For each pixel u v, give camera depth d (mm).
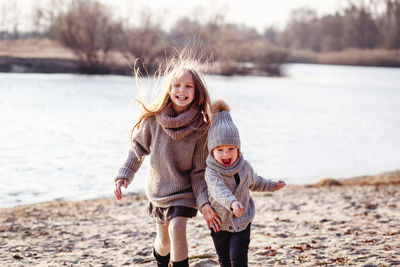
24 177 10914
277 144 16562
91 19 52875
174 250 3580
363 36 131500
